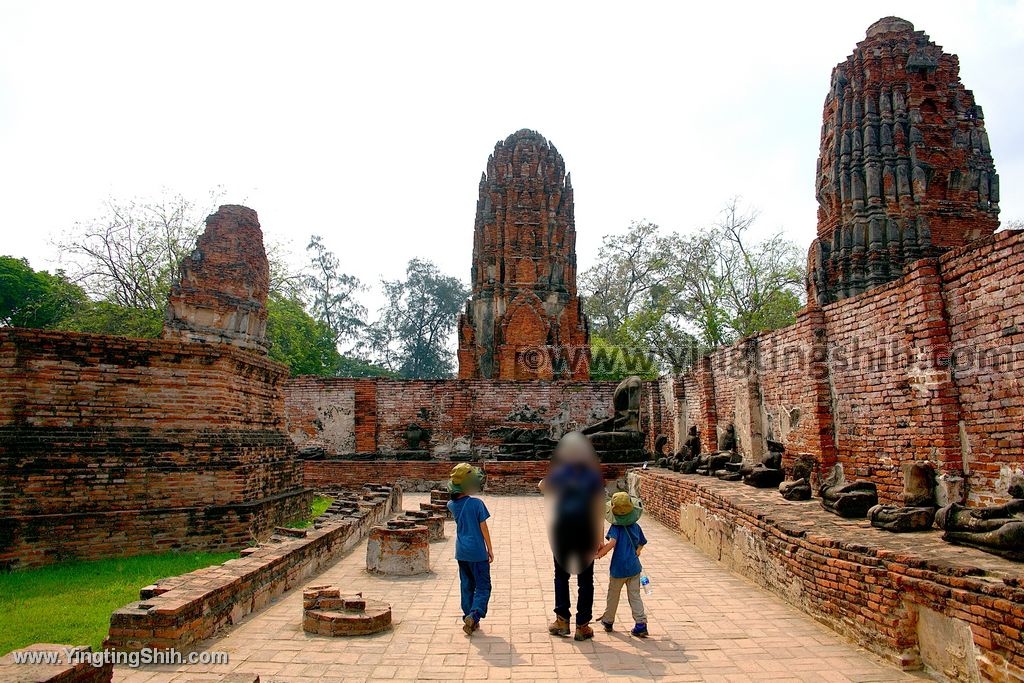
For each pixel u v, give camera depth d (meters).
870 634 6.58
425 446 27.28
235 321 18.70
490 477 22.67
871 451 10.20
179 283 18.34
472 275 41.56
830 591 7.34
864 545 6.92
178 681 5.68
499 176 40.34
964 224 15.39
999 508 6.54
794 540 8.23
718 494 11.51
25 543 10.95
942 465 8.34
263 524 13.68
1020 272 7.26
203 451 12.63
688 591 9.16
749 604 8.45
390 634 7.24
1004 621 5.00
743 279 39.25
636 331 39.94
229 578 7.62
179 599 6.68
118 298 35.22
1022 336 7.24
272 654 6.55
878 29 15.98
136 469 12.05
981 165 15.62
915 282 8.91
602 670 6.15
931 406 8.60
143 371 12.45
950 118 15.67
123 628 6.28
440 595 9.06
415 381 27.64
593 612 8.21
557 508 7.23
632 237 47.97
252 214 19.56
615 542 7.36
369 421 27.31
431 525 13.51
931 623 5.89
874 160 15.30
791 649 6.69
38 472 11.33
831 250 15.68
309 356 48.53
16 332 11.48
